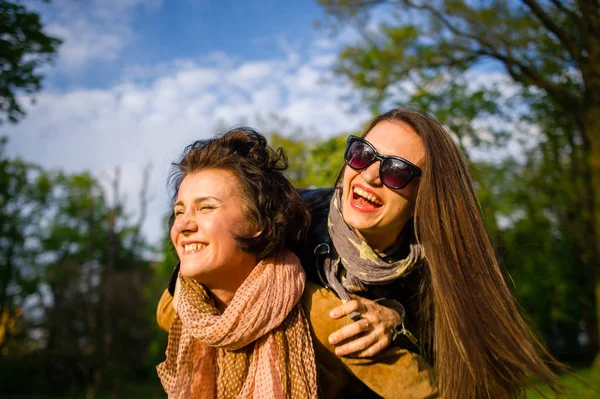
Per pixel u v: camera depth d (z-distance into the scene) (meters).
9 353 20.58
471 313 1.52
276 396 1.42
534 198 13.04
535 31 10.33
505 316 1.57
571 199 12.52
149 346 18.12
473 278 1.57
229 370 1.54
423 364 1.63
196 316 1.49
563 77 10.91
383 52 10.55
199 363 1.57
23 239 23.39
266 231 1.52
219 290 1.58
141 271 20.55
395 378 1.55
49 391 19.36
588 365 13.18
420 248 1.64
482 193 9.77
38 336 20.58
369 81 10.71
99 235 25.16
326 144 4.91
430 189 1.56
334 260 1.69
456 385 1.53
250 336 1.47
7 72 4.18
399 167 1.53
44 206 24.55
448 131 1.70
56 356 17.66
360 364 1.56
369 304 1.63
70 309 17.80
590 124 9.88
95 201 26.12
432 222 1.56
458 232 1.58
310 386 1.47
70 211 26.03
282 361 1.48
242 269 1.54
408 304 1.81
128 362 18.44
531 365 1.52
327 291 1.66
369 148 1.56
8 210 22.70
